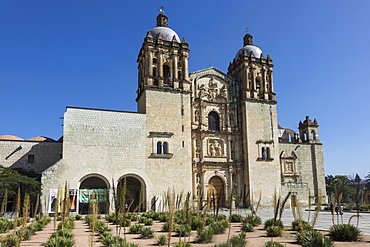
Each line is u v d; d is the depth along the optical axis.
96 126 50.16
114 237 21.84
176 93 57.41
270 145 63.25
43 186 45.12
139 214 46.12
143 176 51.16
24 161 53.44
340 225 23.61
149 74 56.88
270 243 18.94
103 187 54.91
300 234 21.61
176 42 60.34
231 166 60.69
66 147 47.66
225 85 65.06
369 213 48.50
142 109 57.03
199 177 58.38
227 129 62.69
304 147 73.38
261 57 67.75
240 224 33.91
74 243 20.19
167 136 54.53
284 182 65.50
